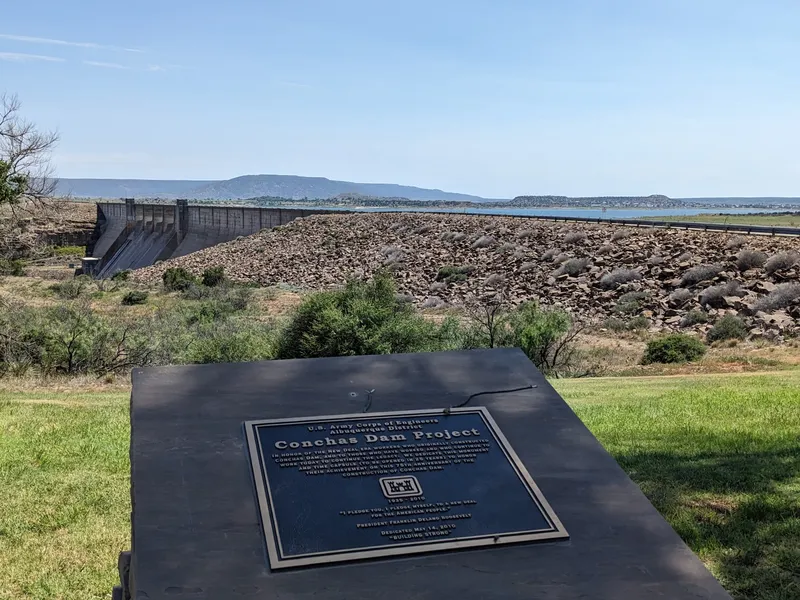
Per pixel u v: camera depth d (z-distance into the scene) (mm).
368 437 5285
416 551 4410
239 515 4500
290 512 4582
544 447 5367
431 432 5410
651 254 45656
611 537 4625
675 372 22375
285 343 21266
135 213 134000
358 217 84875
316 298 21719
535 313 24938
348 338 20328
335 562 4281
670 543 4598
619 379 19734
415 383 5902
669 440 10781
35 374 22156
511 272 51031
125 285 66750
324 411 5473
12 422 12961
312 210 97188
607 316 37281
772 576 6113
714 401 14258
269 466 4898
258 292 55594
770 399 14203
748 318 31859
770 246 40781
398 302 24422
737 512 7516
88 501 8781
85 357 23656
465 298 46750
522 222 65562
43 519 8188
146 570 4086
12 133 32625
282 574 4184
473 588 4180
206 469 4801
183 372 5695
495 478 5055
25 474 9828
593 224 59406
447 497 4855
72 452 10914
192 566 4141
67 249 130000
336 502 4715
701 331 31453
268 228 97438
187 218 118812
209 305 42469
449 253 61562
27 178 33594
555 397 5906
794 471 8906
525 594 4152
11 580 6707
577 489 5000
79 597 6391
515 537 4562
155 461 4816
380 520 4625
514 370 6188
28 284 61594
